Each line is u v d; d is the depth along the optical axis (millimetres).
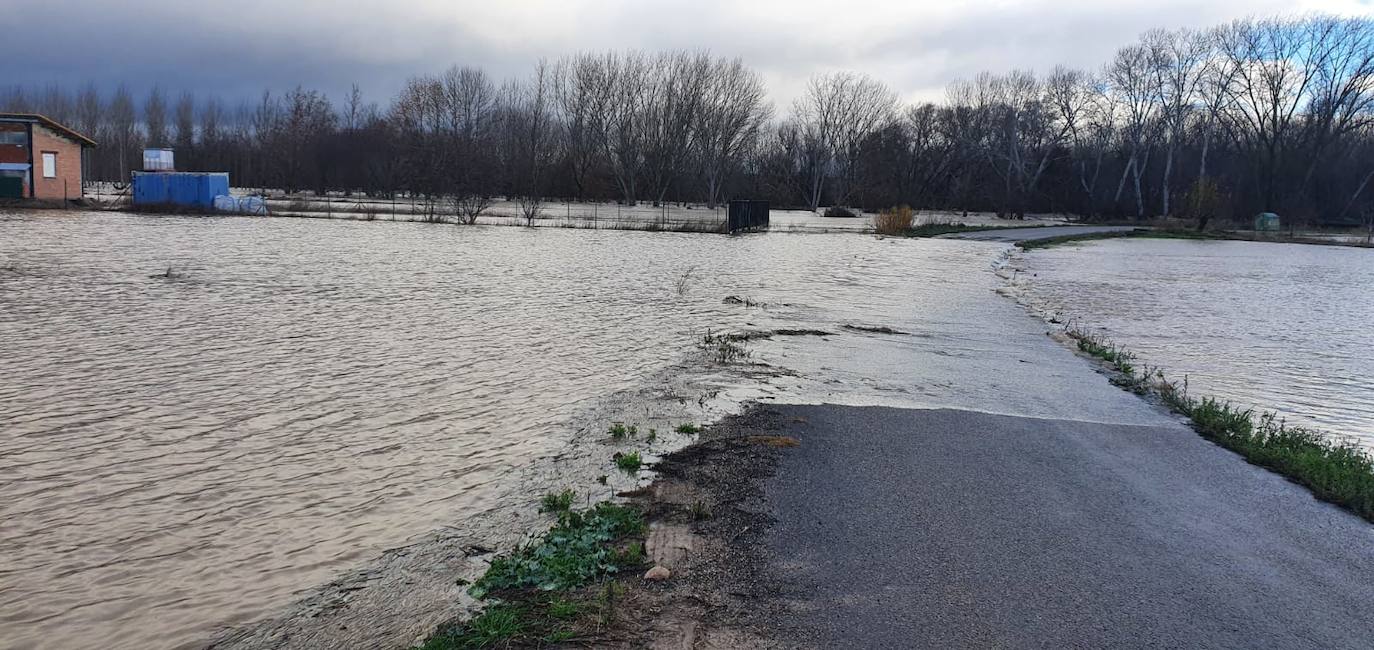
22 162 42344
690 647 3723
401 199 70438
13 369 9391
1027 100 89250
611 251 29109
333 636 4031
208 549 5082
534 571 4496
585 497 5770
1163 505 5855
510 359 10641
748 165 91125
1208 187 62344
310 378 9367
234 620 4262
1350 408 9906
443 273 20234
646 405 8406
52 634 4164
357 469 6484
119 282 16516
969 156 89625
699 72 81562
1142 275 27781
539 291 17578
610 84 83562
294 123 88562
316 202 60750
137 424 7555
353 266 21000
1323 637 4047
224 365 9875
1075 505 5777
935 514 5496
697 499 5676
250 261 21203
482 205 44062
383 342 11516
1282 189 73312
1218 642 3951
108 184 89000
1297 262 36406
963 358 11555
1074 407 8875
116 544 5156
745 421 7773
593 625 3898
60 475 6289
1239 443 7438
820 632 3896
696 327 13617
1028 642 3875
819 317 15195
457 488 6059
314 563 4879
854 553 4820
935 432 7582
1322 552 5113
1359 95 70438
